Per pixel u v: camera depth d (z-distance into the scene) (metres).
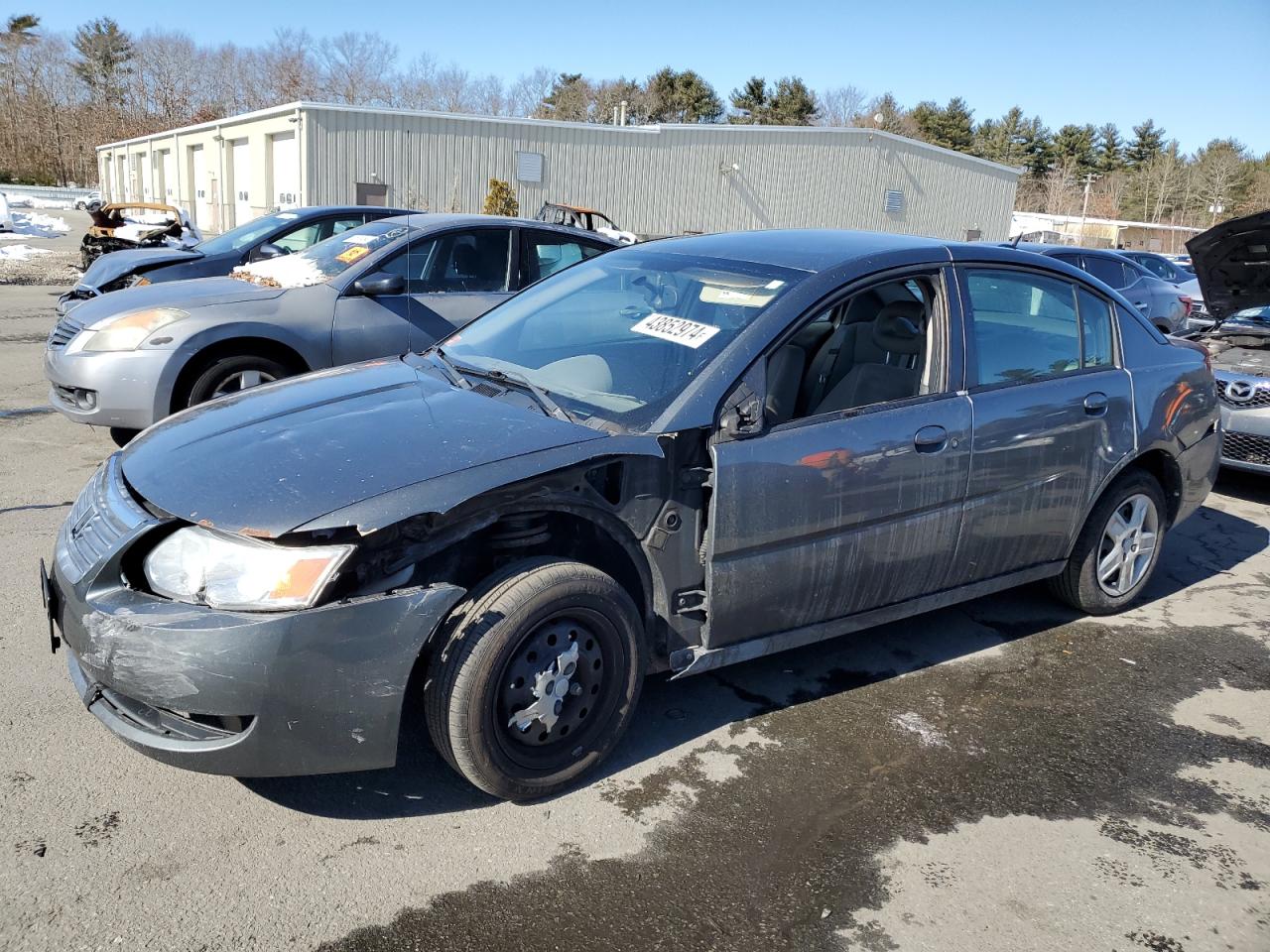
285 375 6.06
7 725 3.08
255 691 2.38
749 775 3.05
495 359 3.59
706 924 2.40
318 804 2.79
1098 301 4.18
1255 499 6.80
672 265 3.74
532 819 2.78
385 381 3.37
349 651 2.43
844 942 2.36
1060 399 3.82
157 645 2.40
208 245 9.36
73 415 5.77
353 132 28.75
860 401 3.55
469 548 2.78
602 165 32.78
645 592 2.97
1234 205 83.69
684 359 3.14
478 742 2.64
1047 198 82.88
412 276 6.48
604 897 2.47
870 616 3.50
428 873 2.53
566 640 2.77
